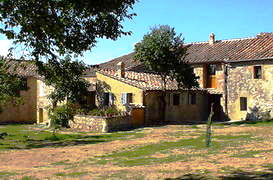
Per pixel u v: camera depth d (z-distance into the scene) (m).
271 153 14.11
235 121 31.88
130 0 9.25
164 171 11.84
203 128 26.72
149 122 31.75
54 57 10.13
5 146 22.16
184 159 14.18
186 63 32.41
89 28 9.64
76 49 9.88
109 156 16.47
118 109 32.00
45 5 8.02
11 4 7.89
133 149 18.05
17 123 39.47
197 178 10.41
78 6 8.25
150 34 31.33
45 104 38.81
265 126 24.88
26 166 15.05
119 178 11.12
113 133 26.84
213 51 37.03
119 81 32.97
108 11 8.95
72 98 33.69
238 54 33.81
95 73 36.69
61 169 13.68
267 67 31.19
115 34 9.80
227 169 11.48
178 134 23.45
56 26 8.34
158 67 31.06
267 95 31.19
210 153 15.20
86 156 16.81
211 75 36.22
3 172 13.59
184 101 34.88
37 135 27.69
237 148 15.98
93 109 31.77
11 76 14.59
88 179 11.25
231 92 34.06
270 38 35.06
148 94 31.61
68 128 31.30
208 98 36.94
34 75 39.91
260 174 10.38
